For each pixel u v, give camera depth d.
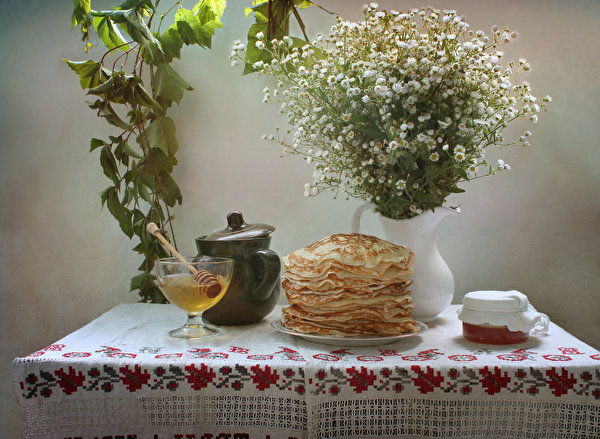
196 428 1.03
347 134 1.29
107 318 1.40
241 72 1.67
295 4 1.57
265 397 1.03
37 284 1.74
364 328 1.16
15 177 1.73
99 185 1.71
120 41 1.55
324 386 1.01
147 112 1.56
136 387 1.03
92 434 1.04
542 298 1.67
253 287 1.31
